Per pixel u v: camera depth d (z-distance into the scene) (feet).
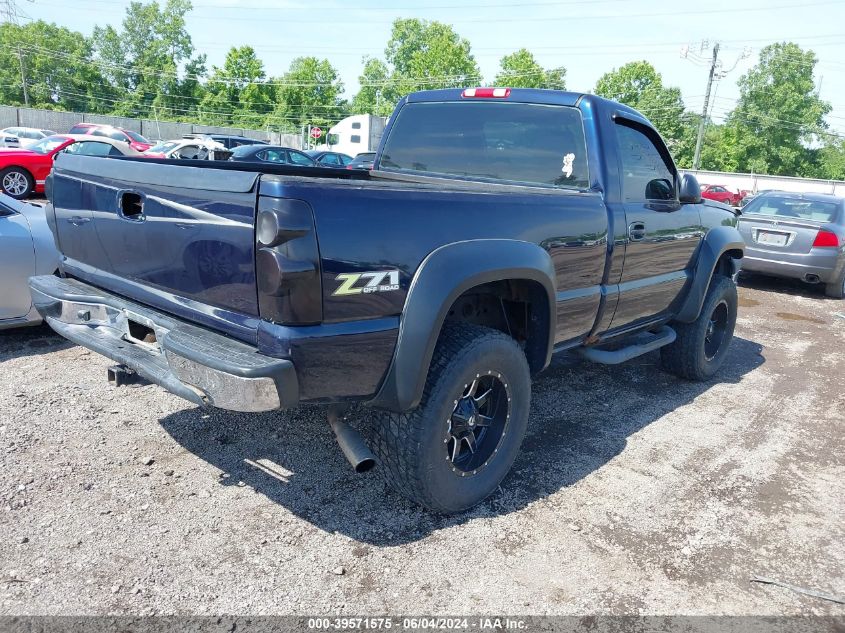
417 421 8.89
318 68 278.46
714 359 17.62
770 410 15.92
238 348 7.84
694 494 11.31
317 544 9.09
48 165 47.47
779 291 34.14
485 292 10.62
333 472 11.03
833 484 12.10
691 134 250.98
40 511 9.34
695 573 9.08
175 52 288.10
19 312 15.79
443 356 9.07
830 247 30.83
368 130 147.23
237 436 12.06
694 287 15.71
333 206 7.50
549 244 10.52
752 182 166.91
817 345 23.17
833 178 242.58
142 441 11.63
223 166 11.96
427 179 13.71
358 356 7.99
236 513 9.68
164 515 9.49
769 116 242.37
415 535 9.46
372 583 8.37
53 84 274.16
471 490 9.93
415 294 8.32
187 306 8.51
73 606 7.59
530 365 11.27
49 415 12.33
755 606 8.47
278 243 7.11
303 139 191.01
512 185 12.73
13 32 265.34
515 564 8.96
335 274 7.57
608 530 9.97
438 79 271.28
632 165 12.97
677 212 14.44
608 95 261.44
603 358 13.15
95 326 10.16
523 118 12.87
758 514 10.81
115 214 9.27
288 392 7.57
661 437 13.70
